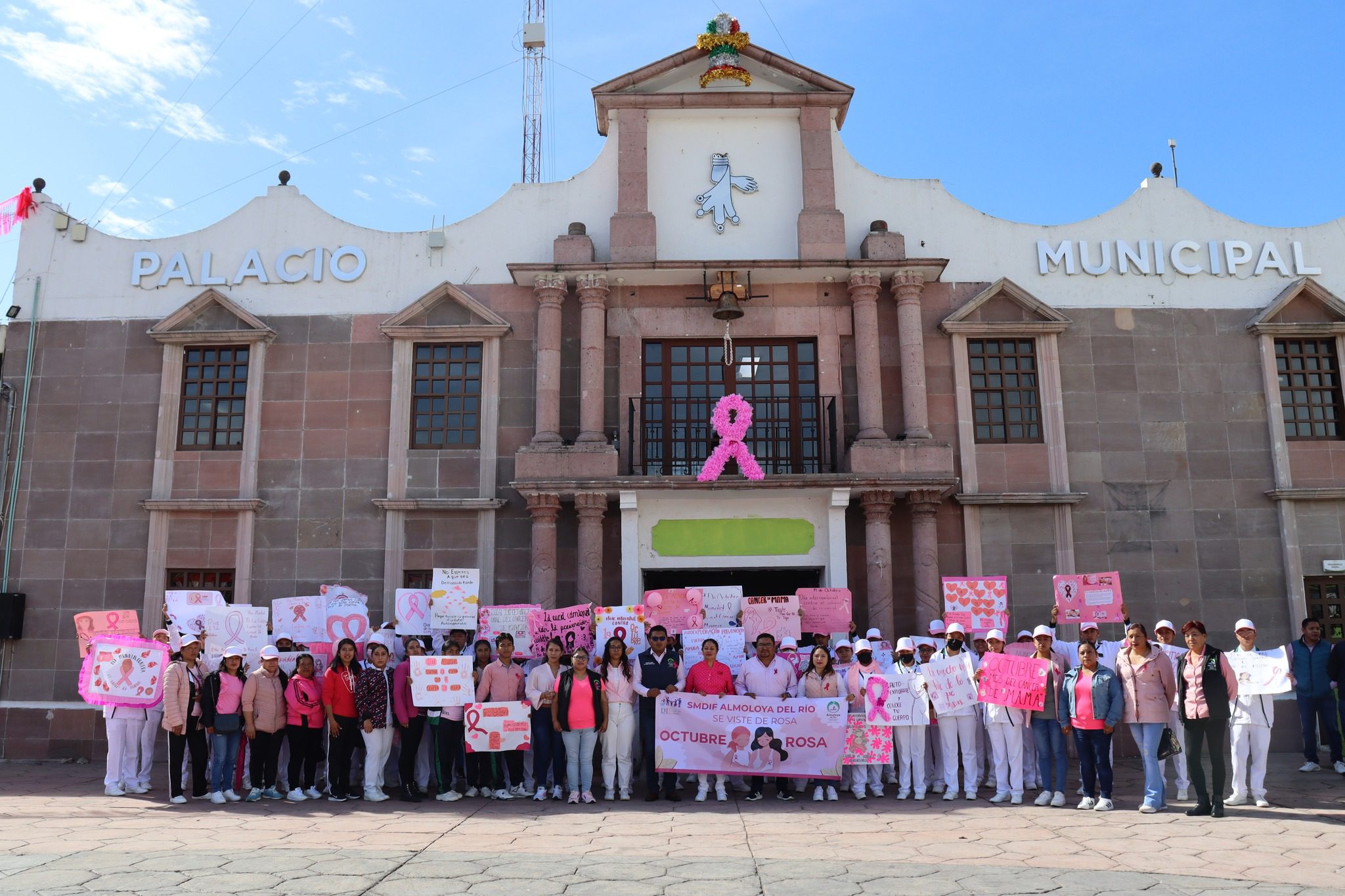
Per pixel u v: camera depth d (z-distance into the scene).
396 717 10.91
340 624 12.26
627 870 7.19
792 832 8.70
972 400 16.02
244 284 16.52
